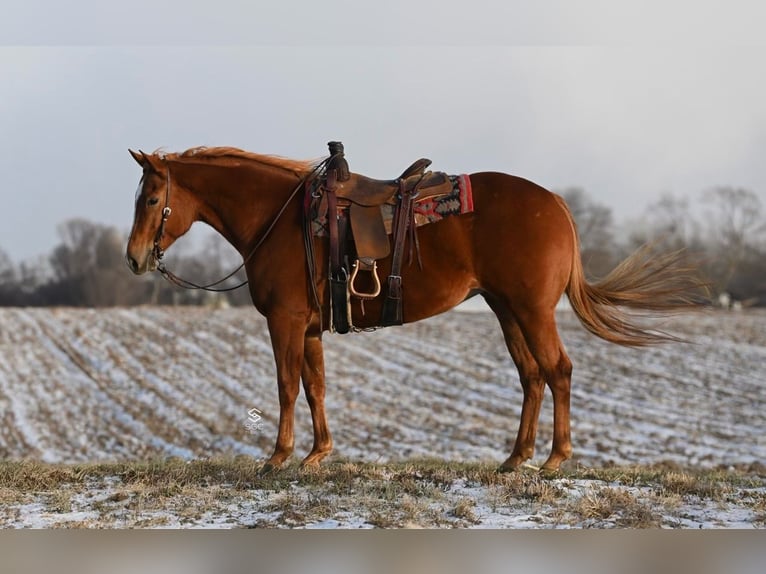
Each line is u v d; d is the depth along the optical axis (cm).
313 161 723
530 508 612
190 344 3088
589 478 713
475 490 656
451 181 681
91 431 1978
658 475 742
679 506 631
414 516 587
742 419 2045
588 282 707
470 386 2483
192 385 2481
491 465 810
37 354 2919
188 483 675
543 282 661
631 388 2464
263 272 688
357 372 2691
